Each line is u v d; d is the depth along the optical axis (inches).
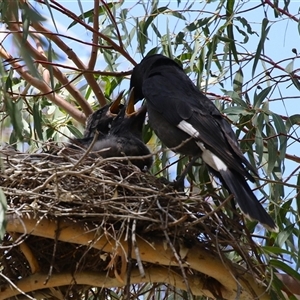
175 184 427.5
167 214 376.2
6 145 420.5
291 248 462.9
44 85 500.4
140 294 427.2
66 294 400.5
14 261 401.1
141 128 491.2
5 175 383.6
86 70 480.7
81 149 447.2
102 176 388.5
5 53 473.1
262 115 445.4
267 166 454.9
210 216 390.0
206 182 466.6
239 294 377.7
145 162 470.3
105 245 379.2
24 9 300.5
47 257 396.2
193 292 410.3
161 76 473.1
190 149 436.5
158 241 386.0
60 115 543.2
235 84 478.0
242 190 401.1
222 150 418.6
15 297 401.7
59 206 379.2
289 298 426.6
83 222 380.2
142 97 518.6
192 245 391.5
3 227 328.2
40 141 450.0
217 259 393.7
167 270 401.4
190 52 501.4
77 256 396.2
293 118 454.3
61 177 377.1
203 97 462.0
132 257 381.1
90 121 500.4
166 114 444.1
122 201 382.3
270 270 402.0
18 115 330.6
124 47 515.8
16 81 536.4
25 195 375.6
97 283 396.2
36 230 374.9
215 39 479.5
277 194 443.5
